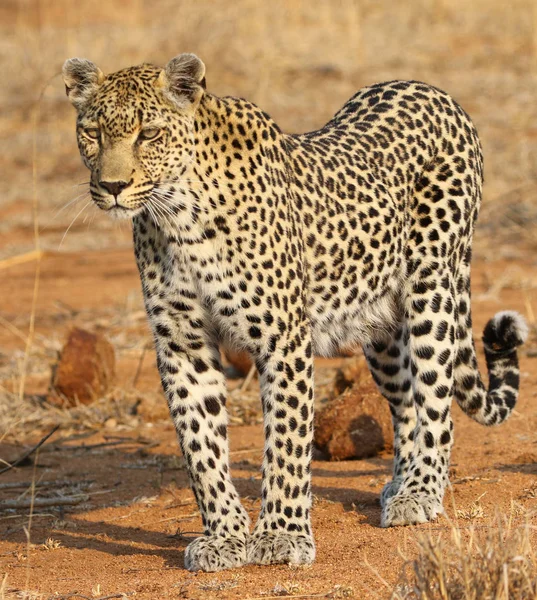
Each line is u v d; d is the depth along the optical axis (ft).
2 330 58.59
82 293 64.95
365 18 117.91
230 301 27.86
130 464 38.73
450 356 32.01
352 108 33.96
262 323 27.78
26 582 26.43
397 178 31.96
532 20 111.24
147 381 48.70
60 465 39.04
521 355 48.32
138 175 27.20
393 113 32.99
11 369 50.93
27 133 98.43
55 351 52.70
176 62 27.35
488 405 34.01
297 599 24.38
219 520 28.30
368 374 41.32
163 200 27.53
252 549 27.48
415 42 109.60
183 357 28.78
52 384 46.24
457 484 32.91
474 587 21.59
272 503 27.73
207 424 28.71
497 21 113.39
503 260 66.90
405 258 32.42
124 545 30.63
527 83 97.96
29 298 64.64
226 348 29.35
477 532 27.48
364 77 102.47
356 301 31.48
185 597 25.12
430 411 31.63
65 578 27.66
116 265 71.46
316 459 37.99
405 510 29.89
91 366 45.88
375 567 25.90
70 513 33.94
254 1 118.42
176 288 28.25
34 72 107.34
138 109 27.20
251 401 44.68
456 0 119.96
